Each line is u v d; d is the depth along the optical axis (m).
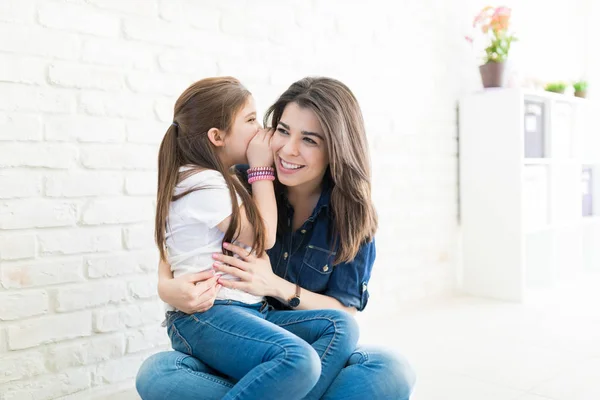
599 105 3.82
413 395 1.86
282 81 2.42
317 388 1.30
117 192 1.94
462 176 3.37
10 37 1.69
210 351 1.32
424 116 3.15
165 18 2.04
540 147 3.40
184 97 1.49
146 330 2.02
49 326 1.78
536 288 3.47
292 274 1.58
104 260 1.91
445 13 3.28
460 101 3.36
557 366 2.12
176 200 1.42
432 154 3.21
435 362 2.19
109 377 1.93
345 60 2.70
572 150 3.66
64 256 1.82
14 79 1.70
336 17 2.65
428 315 2.89
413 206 3.09
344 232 1.52
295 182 1.47
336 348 1.34
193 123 1.45
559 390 1.89
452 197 3.36
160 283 1.38
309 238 1.58
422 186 3.14
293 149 1.43
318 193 1.59
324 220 1.57
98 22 1.88
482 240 3.30
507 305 3.09
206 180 1.39
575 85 3.84
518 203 3.17
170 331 1.43
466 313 2.92
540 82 3.64
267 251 1.62
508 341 2.44
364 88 2.79
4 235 1.69
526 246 3.54
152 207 2.04
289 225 1.60
